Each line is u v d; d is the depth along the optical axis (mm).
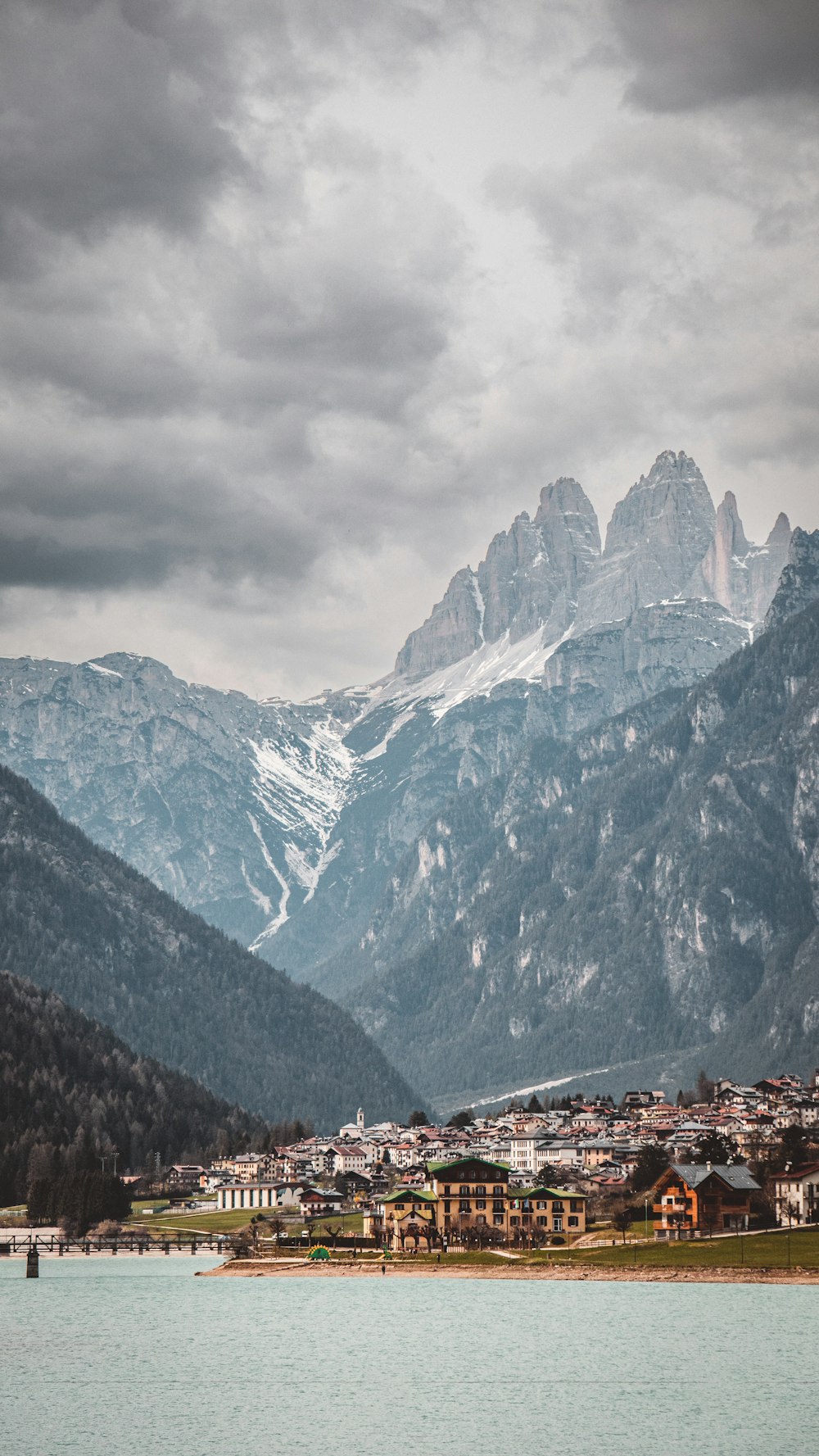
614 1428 196500
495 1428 197500
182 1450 189250
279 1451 188750
